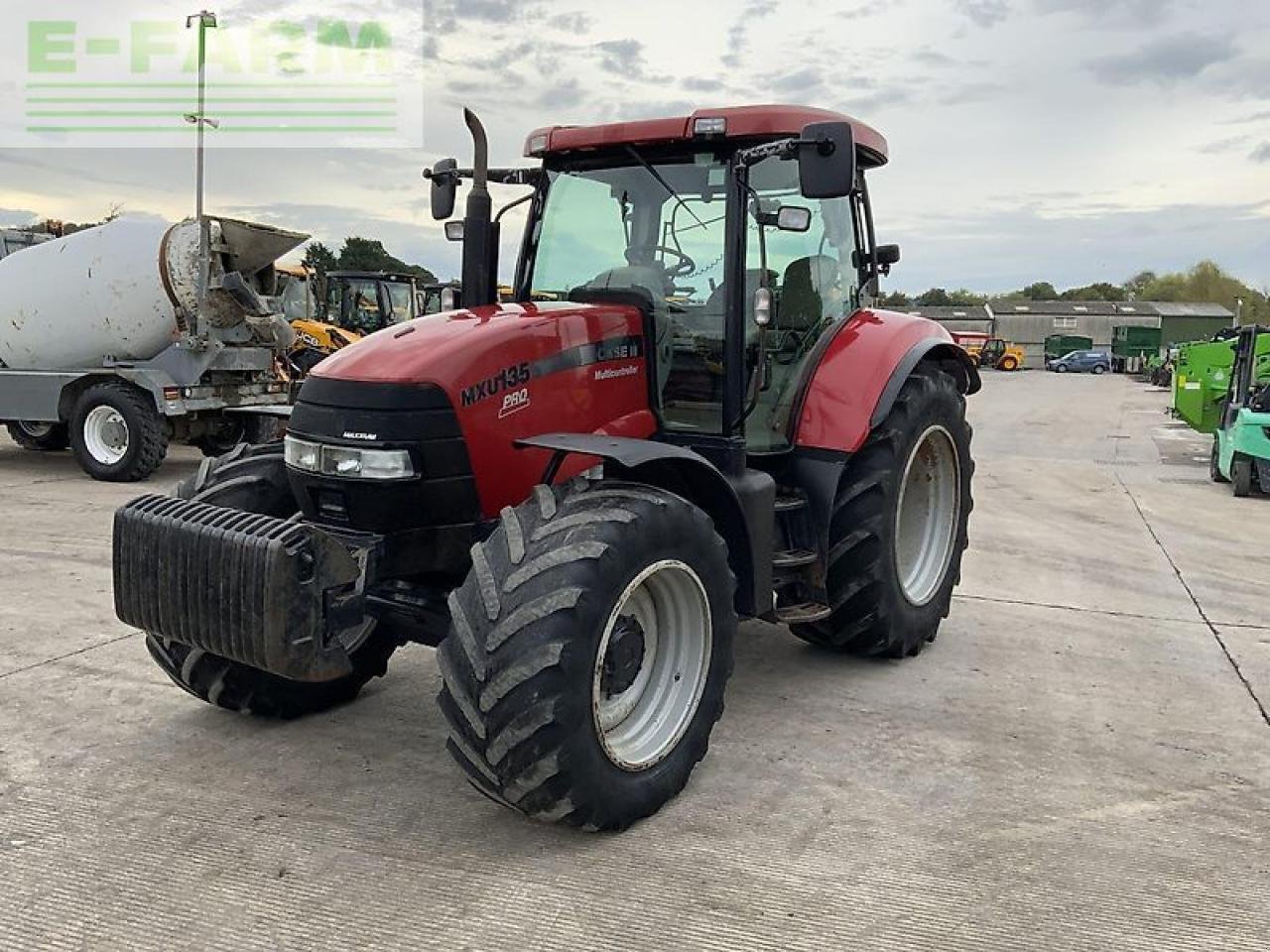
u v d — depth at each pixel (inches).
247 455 155.8
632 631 125.0
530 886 111.3
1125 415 849.5
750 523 146.6
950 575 197.5
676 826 125.0
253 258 398.0
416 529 130.0
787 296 169.5
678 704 131.7
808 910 107.4
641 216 162.4
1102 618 219.9
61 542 271.7
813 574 168.6
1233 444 401.4
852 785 136.6
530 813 116.8
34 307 387.2
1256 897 111.3
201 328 382.3
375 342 135.5
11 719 155.3
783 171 165.3
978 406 952.9
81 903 107.2
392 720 157.8
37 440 460.1
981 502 378.3
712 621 132.1
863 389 169.5
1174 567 270.2
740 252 151.3
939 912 107.4
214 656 145.8
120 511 130.0
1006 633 207.8
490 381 129.8
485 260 157.6
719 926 104.3
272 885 111.2
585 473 133.7
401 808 129.0
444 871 114.3
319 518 134.5
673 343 157.9
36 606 212.7
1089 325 2704.2
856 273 195.3
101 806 128.4
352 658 159.3
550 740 111.1
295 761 142.6
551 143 164.4
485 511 132.7
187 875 113.0
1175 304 2891.2
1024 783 138.1
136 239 385.4
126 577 128.8
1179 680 180.2
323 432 128.7
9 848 118.0
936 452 194.7
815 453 168.2
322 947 100.3
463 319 140.4
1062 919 106.7
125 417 373.4
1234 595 241.1
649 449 122.3
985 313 2689.5
